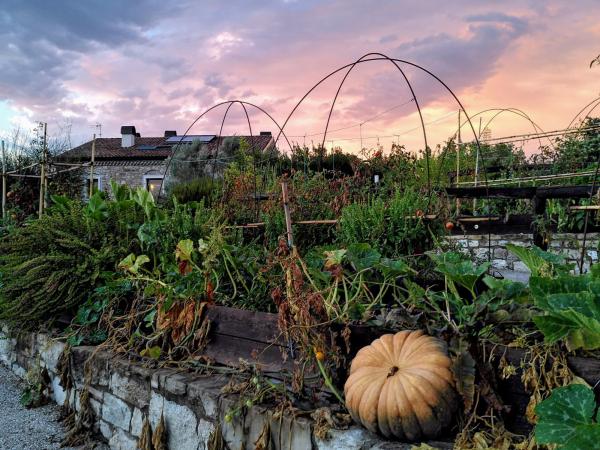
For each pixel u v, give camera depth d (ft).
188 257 12.13
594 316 6.51
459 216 14.38
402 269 9.32
